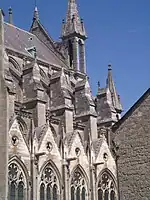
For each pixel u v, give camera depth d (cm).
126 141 6366
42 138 6047
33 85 7362
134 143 6253
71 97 8281
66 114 7500
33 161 5831
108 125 8600
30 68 7594
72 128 7506
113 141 6519
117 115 9144
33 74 7506
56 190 6106
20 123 6694
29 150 5869
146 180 6006
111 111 8706
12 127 5731
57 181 6141
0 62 6006
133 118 6334
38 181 5841
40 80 7719
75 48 10819
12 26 10075
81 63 10850
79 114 8088
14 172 5647
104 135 7275
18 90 7644
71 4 11325
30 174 5797
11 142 5662
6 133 5559
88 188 6538
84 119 7919
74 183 6359
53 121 7281
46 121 6994
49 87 8062
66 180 6166
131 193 6144
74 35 10900
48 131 6181
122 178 6297
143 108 6228
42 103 7169
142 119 6216
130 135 6328
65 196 6106
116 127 6531
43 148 6012
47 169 6041
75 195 6328
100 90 9025
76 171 6431
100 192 6675
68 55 10744
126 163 6300
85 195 6488
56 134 7088
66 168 6212
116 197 6688
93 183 6562
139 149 6175
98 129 8012
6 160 5441
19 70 8588
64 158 6234
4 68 6238
